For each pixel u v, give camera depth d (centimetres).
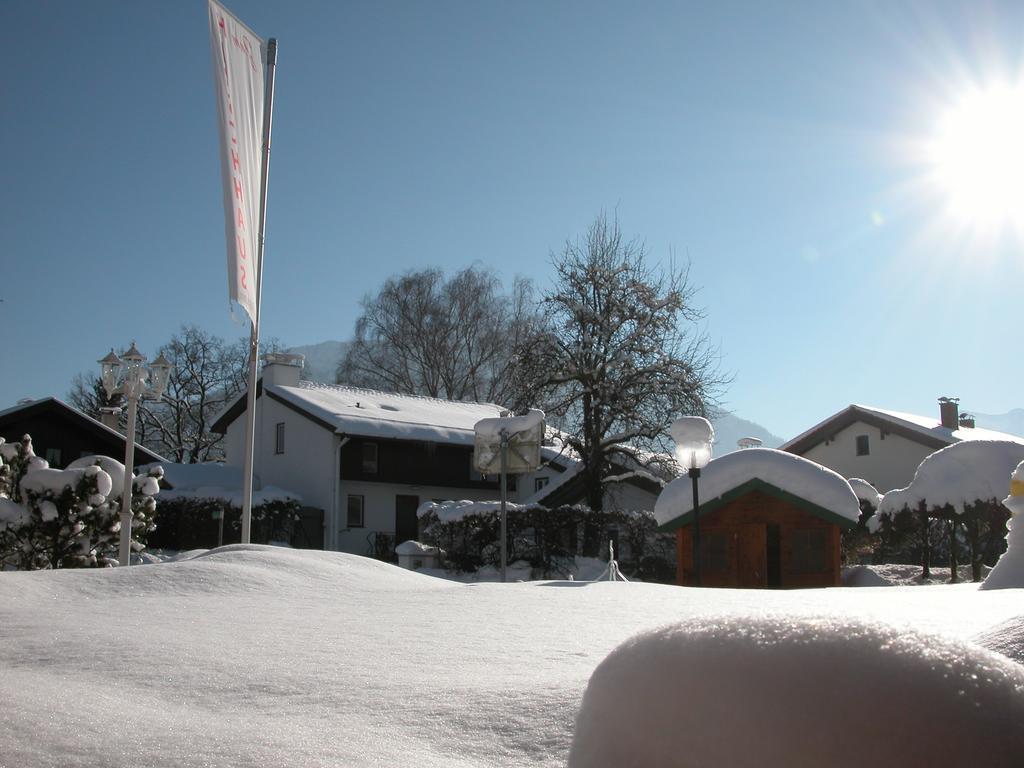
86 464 1628
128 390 1355
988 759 161
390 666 438
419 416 4009
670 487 1938
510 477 4175
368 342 5294
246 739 296
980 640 290
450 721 327
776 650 178
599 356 3356
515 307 5288
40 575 813
